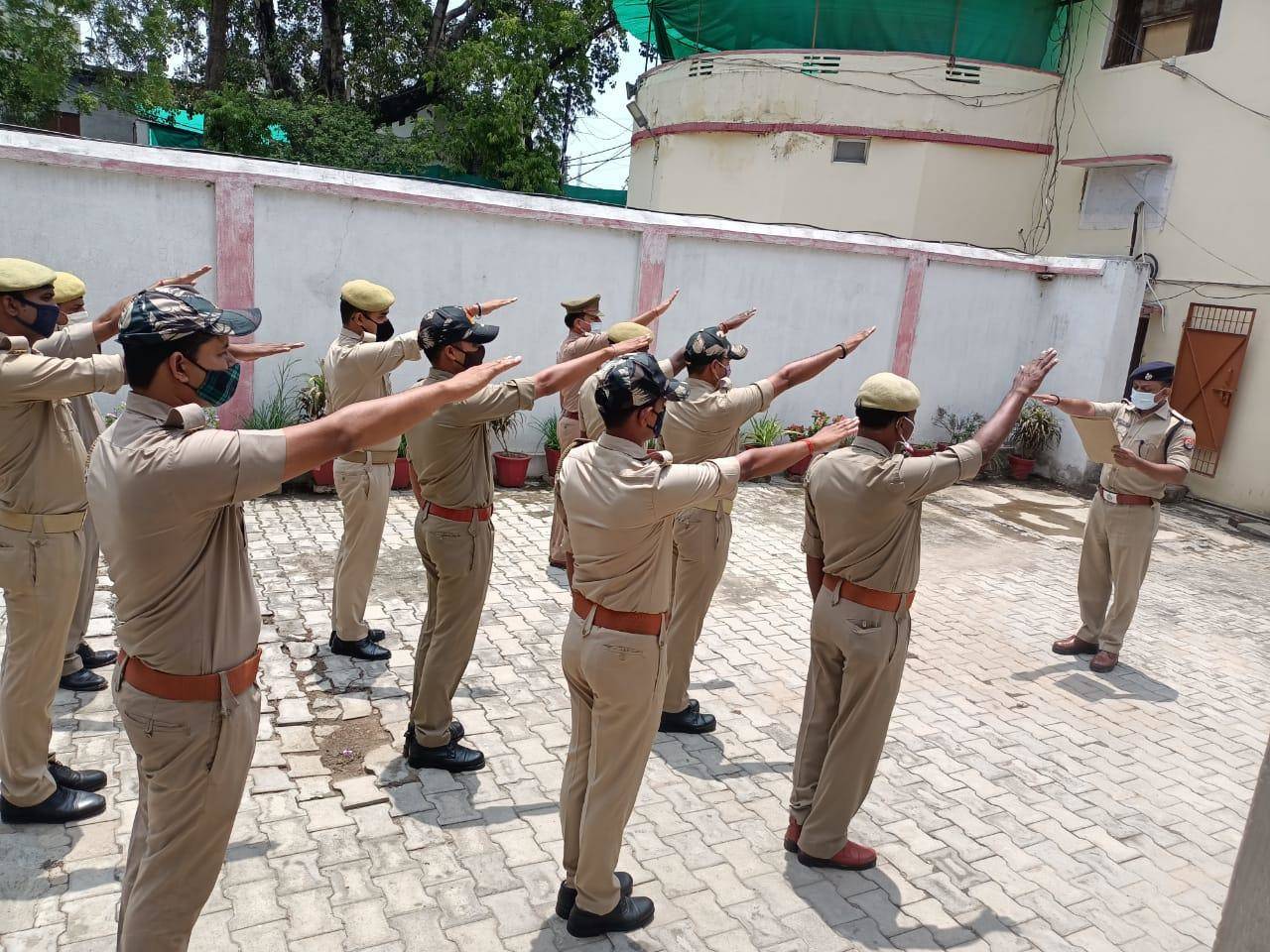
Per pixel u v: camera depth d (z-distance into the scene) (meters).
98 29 12.86
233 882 3.12
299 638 5.07
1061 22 12.80
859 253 10.21
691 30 14.58
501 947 2.93
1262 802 1.70
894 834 3.74
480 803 3.67
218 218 7.31
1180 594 7.42
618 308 9.16
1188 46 11.12
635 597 2.73
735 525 8.31
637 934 3.04
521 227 8.50
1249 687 5.58
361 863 3.27
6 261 3.19
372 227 7.91
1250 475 10.44
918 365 10.91
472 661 4.96
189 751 2.20
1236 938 1.75
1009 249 12.49
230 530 2.21
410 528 7.15
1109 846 3.77
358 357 4.47
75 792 3.40
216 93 14.29
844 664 3.33
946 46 12.60
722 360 4.12
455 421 3.41
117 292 7.16
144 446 2.03
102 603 5.19
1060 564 7.91
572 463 2.81
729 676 5.12
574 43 15.75
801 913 3.21
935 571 7.50
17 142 6.59
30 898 2.95
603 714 2.81
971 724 4.79
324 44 16.59
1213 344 10.68
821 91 12.66
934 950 3.08
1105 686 5.42
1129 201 11.72
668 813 3.75
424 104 17.55
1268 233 10.14
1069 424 11.02
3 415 2.99
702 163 13.74
